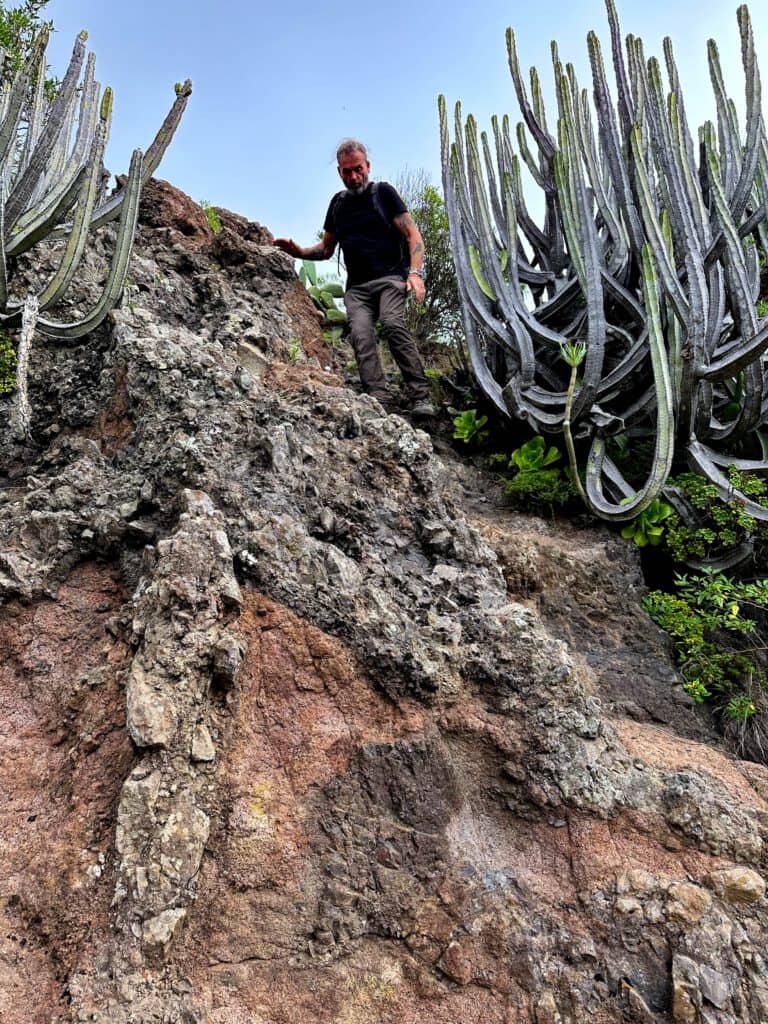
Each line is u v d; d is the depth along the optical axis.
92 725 1.97
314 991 1.74
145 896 1.68
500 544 3.17
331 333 5.54
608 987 1.79
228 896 1.79
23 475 2.81
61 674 2.14
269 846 1.86
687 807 2.06
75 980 1.59
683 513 3.47
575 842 2.02
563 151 3.75
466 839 2.01
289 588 2.21
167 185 5.04
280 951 1.77
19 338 2.91
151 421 2.71
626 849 2.00
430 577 2.53
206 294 4.28
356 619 2.20
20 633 2.20
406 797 2.01
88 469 2.60
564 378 4.26
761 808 2.13
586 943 1.84
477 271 4.17
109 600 2.31
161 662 1.93
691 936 1.83
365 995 1.76
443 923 1.86
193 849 1.76
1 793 1.91
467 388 4.81
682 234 3.47
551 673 2.23
